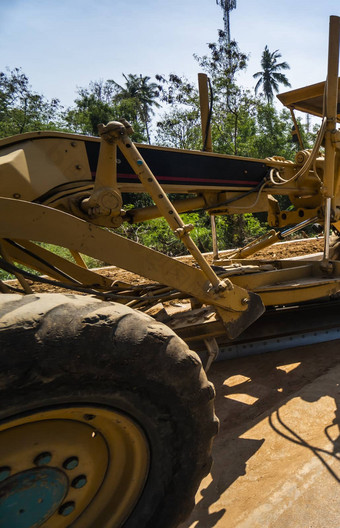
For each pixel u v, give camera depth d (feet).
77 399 4.36
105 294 8.33
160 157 9.91
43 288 21.47
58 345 4.15
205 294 8.09
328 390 9.89
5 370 3.86
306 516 6.00
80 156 8.69
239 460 7.59
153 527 5.17
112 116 123.03
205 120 12.50
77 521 5.07
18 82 106.93
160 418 4.94
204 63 73.92
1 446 4.33
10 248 9.78
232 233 54.65
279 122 113.60
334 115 11.30
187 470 5.21
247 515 6.12
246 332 12.37
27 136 8.21
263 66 147.33
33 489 4.56
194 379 5.02
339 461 7.16
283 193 12.85
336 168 12.76
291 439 8.04
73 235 6.91
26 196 7.81
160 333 4.88
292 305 13.88
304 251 31.53
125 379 4.55
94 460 5.03
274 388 10.39
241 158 11.43
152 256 7.51
